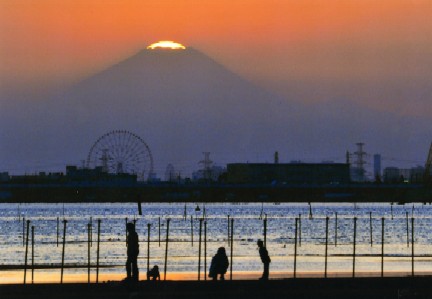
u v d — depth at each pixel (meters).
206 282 164.38
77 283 167.50
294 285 165.75
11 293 156.88
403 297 155.75
